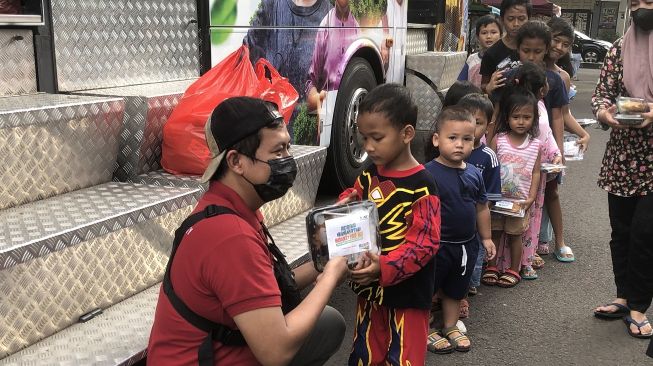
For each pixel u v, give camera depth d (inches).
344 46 202.2
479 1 495.8
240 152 70.1
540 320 149.0
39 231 91.4
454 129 118.9
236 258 66.5
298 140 180.2
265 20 165.2
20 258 85.0
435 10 291.0
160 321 71.7
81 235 93.9
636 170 134.0
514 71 163.6
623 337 140.6
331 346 95.9
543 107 163.0
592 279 173.3
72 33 125.4
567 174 300.7
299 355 91.5
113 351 86.1
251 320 66.6
